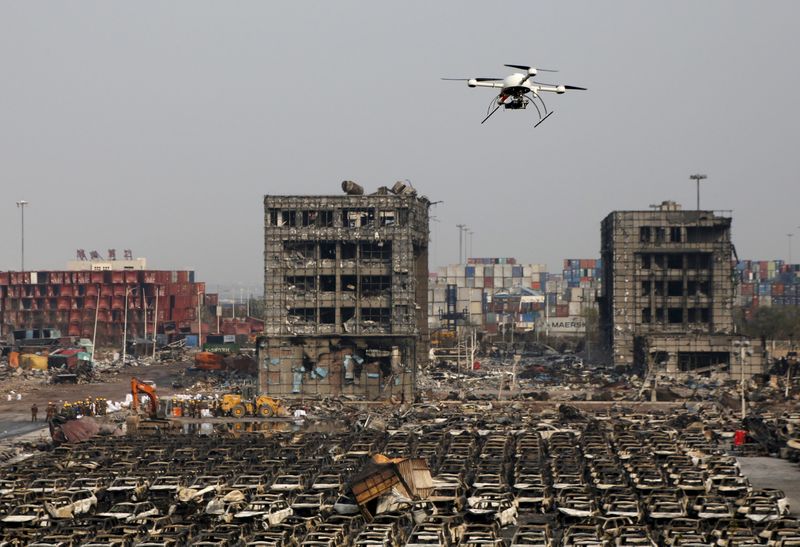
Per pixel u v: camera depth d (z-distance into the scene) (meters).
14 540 122.44
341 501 141.88
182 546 124.50
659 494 139.88
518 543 114.94
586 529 120.62
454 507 141.12
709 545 113.56
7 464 196.25
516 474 157.75
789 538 115.25
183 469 171.88
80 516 141.88
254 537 119.12
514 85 90.31
